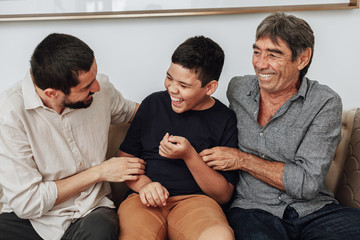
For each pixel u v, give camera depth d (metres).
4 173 1.07
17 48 1.43
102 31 1.44
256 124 1.25
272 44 1.11
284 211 1.21
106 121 1.26
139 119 1.30
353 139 1.37
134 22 1.45
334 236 1.10
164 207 1.23
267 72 1.15
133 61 1.49
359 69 1.58
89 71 1.03
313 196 1.16
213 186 1.20
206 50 1.12
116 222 1.12
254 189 1.26
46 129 1.13
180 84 1.13
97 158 1.24
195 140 1.25
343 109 1.50
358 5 1.48
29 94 1.09
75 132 1.18
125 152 1.31
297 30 1.10
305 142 1.17
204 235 1.01
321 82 1.58
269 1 1.46
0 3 1.35
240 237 1.12
